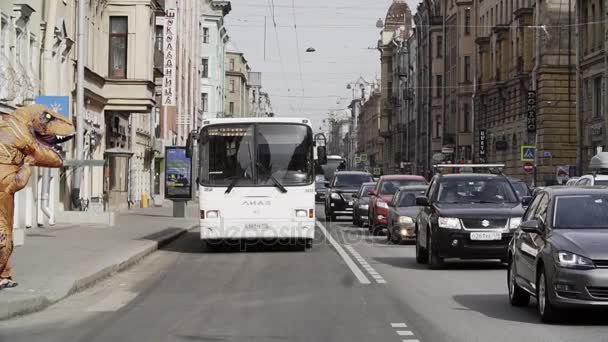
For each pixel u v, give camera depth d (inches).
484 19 4111.7
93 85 1975.9
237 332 558.6
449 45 4837.6
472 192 995.3
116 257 1024.2
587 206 619.8
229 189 1170.0
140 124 2859.3
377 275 908.0
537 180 3078.2
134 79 2116.1
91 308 681.0
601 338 525.3
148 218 2063.2
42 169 1536.7
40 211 1544.0
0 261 714.8
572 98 3078.2
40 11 1537.9
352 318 615.2
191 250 1279.5
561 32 3083.2
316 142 1202.6
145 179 3021.7
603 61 2755.9
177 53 3447.3
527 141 3230.8
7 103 1283.2
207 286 829.2
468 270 956.6
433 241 938.1
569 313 581.3
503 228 917.2
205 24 5339.6
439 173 1045.8
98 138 2117.4
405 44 6446.9
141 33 2112.5
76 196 1704.0
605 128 2728.8
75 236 1371.8
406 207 1384.1
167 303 708.7
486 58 3998.5
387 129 7062.0
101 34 2079.2
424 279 866.1
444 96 4901.6
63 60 1720.0
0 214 704.4
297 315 632.4
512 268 669.9
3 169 695.7
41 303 673.0
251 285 833.5
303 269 984.9
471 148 4370.1
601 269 549.3
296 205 1172.5
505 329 561.6
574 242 567.5
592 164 1547.7
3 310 621.6
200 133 1186.0
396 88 6796.3
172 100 2876.5
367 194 1932.8
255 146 1178.0
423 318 612.1
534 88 3157.0
